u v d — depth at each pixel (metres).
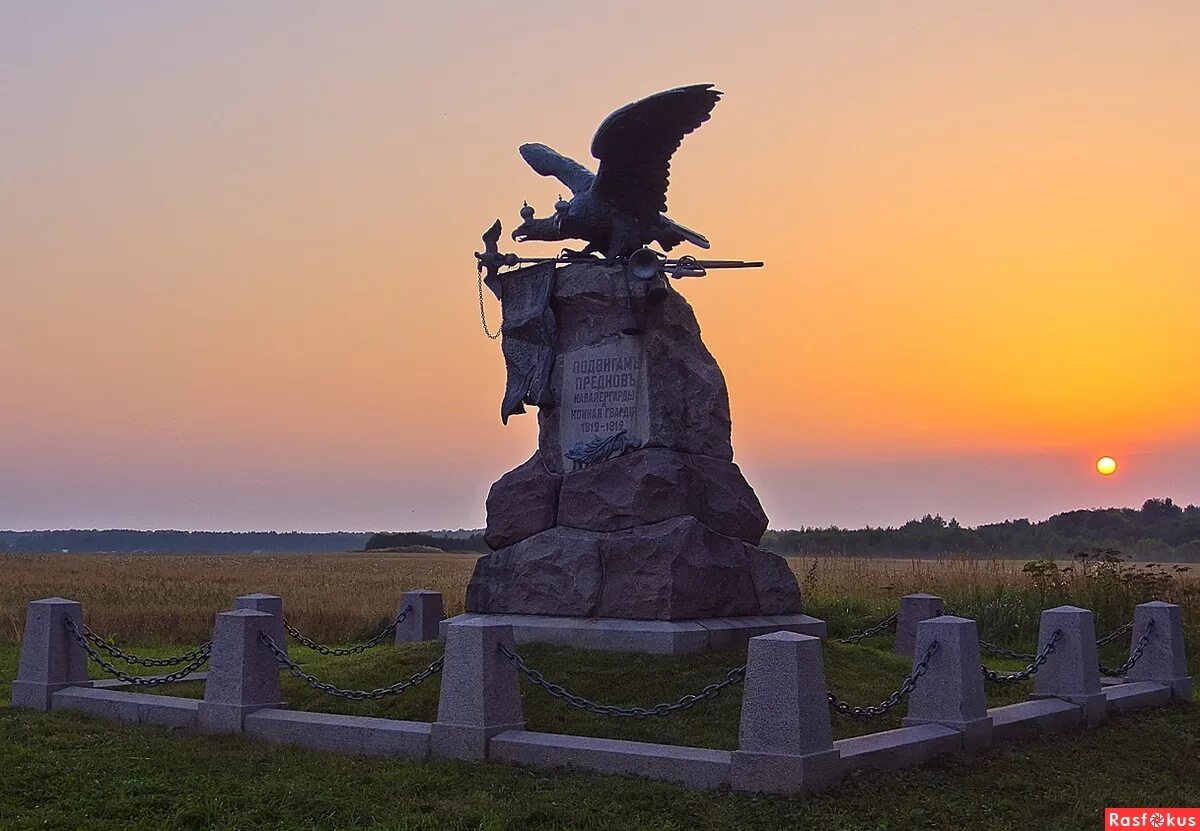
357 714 11.76
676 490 13.66
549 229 15.16
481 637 10.02
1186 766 11.01
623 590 13.32
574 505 14.12
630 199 14.53
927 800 8.84
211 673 11.41
